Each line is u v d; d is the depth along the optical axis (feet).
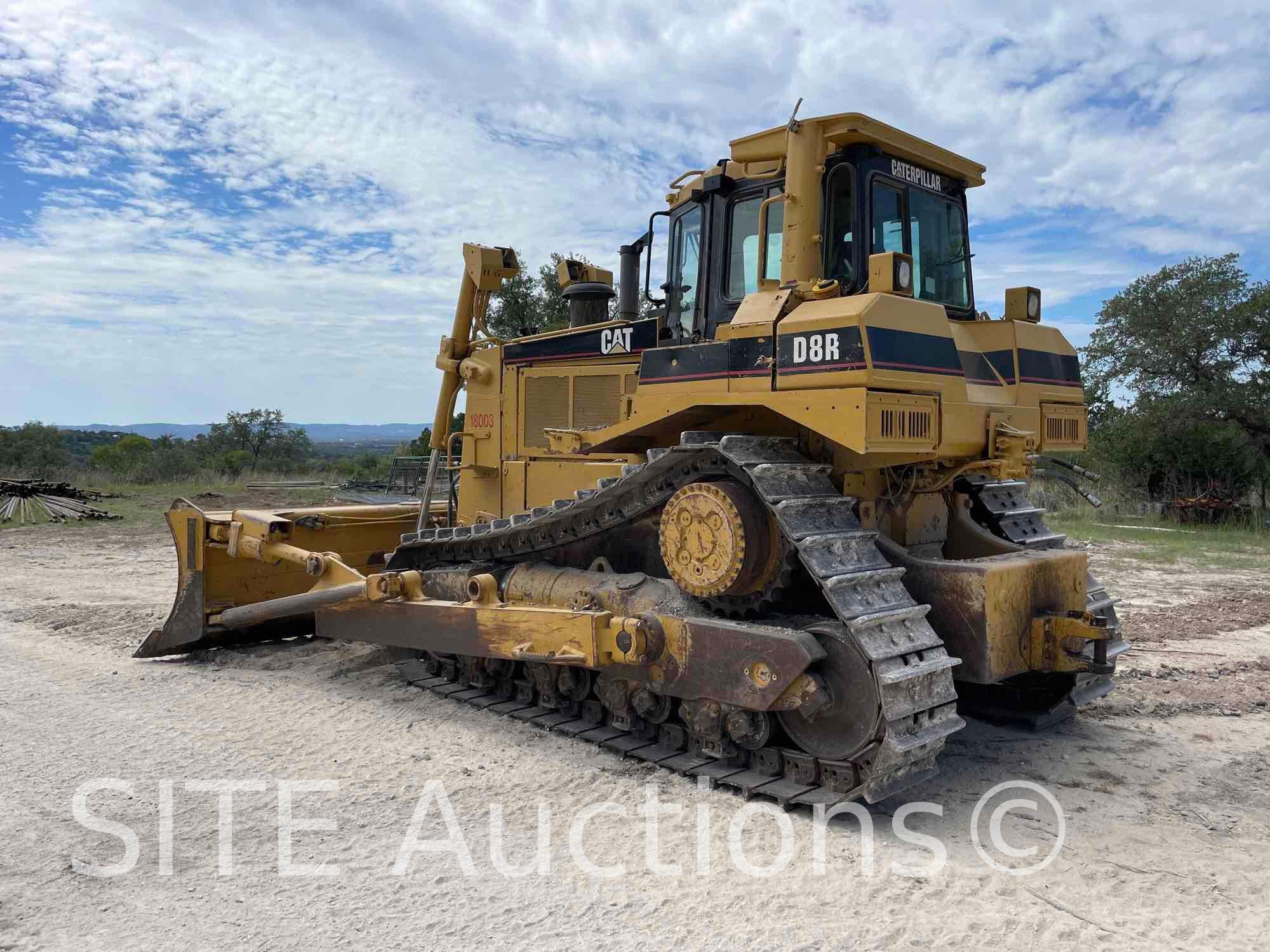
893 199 18.53
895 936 11.03
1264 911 11.80
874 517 17.72
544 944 10.77
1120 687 22.94
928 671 14.38
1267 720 20.26
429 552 24.29
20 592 35.40
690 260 21.06
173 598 33.91
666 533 16.75
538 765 16.92
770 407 15.81
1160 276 74.95
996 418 17.28
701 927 11.21
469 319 28.50
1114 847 13.75
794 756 15.46
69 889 12.01
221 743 17.93
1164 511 66.74
